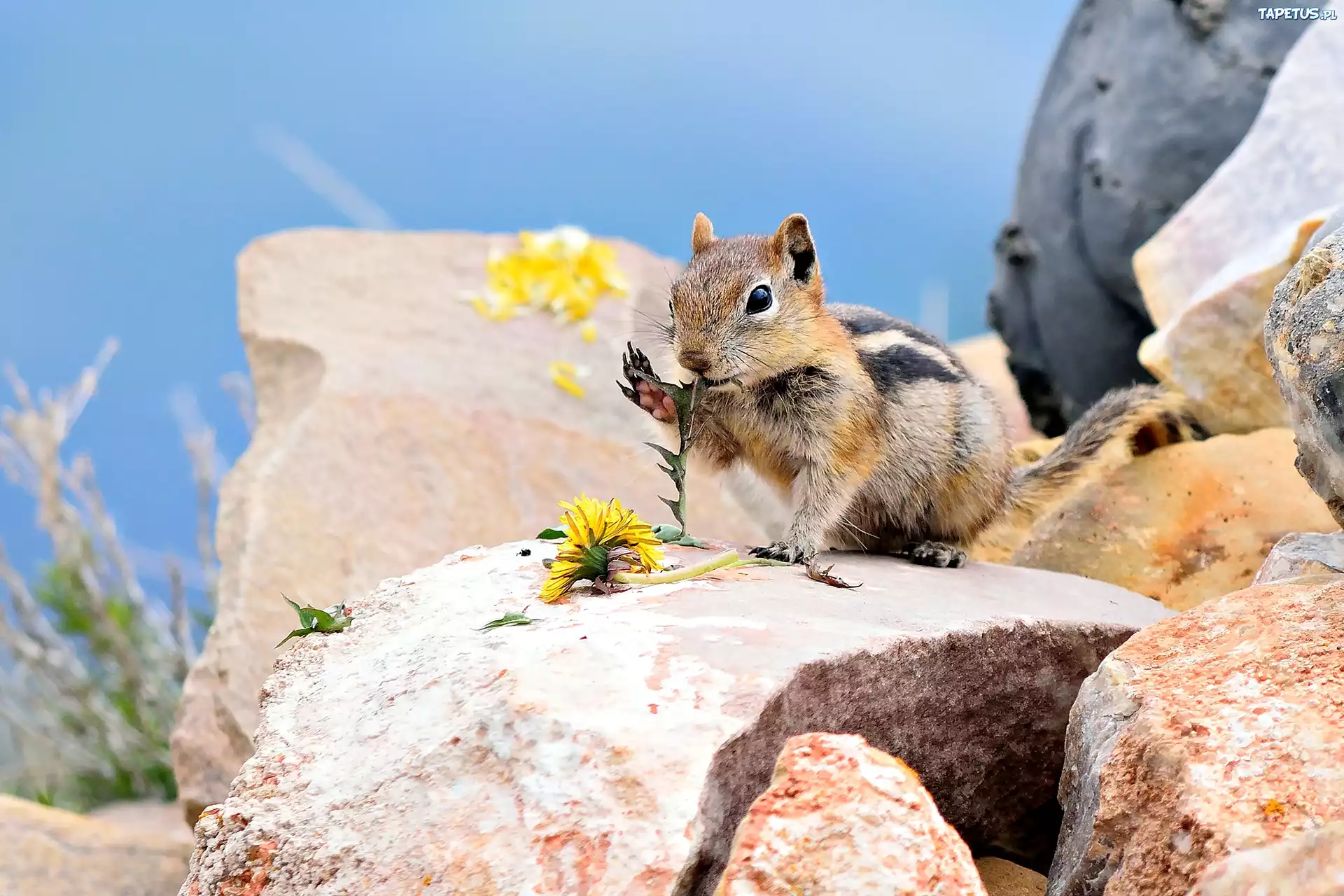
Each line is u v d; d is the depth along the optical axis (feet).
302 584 23.90
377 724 12.21
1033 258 28.22
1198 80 25.41
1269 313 13.21
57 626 31.17
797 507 18.94
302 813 11.52
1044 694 14.67
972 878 9.48
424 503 26.00
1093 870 10.91
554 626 13.08
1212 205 23.43
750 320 18.20
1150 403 22.13
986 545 22.85
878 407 19.30
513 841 10.50
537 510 26.68
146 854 20.92
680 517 17.02
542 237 34.71
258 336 30.14
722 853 10.50
